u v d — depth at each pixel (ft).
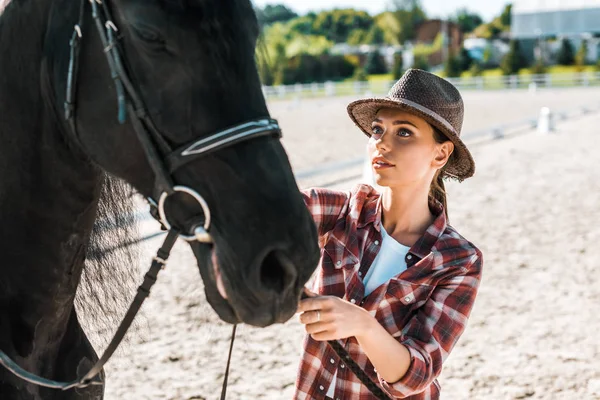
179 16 4.30
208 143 4.40
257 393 11.89
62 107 4.77
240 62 4.46
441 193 6.88
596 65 141.59
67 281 5.52
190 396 11.73
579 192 29.55
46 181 5.17
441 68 167.22
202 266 4.65
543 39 156.97
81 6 4.66
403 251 6.52
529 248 20.94
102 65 4.58
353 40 254.27
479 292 17.15
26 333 5.41
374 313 6.25
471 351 13.76
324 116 71.20
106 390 11.85
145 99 4.47
